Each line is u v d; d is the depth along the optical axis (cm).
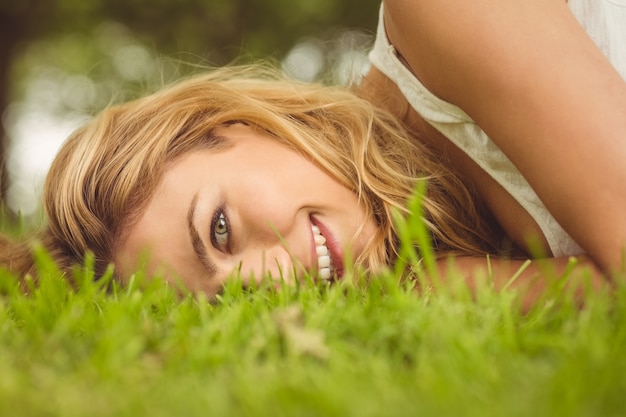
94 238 209
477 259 196
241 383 97
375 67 232
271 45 892
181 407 92
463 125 193
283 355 119
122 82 838
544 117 158
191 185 195
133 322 133
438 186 212
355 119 212
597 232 156
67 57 974
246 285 189
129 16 886
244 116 206
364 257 196
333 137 206
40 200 254
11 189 551
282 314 127
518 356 111
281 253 191
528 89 159
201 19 895
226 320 129
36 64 1007
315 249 193
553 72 158
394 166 208
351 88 248
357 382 97
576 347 108
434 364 103
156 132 206
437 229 208
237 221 190
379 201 202
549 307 139
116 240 206
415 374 103
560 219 165
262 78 257
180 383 102
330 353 111
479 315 132
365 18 898
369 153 207
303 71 891
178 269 196
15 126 1026
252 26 895
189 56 889
